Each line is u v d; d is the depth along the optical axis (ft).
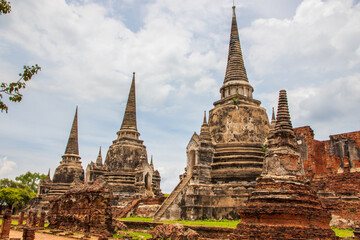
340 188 124.77
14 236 100.07
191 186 125.18
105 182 108.78
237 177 126.31
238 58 162.20
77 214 113.70
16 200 252.83
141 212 152.76
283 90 84.94
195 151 134.10
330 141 144.05
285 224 67.26
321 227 69.00
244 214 73.20
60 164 228.43
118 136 201.46
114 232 106.73
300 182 74.38
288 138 79.25
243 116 140.77
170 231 88.58
